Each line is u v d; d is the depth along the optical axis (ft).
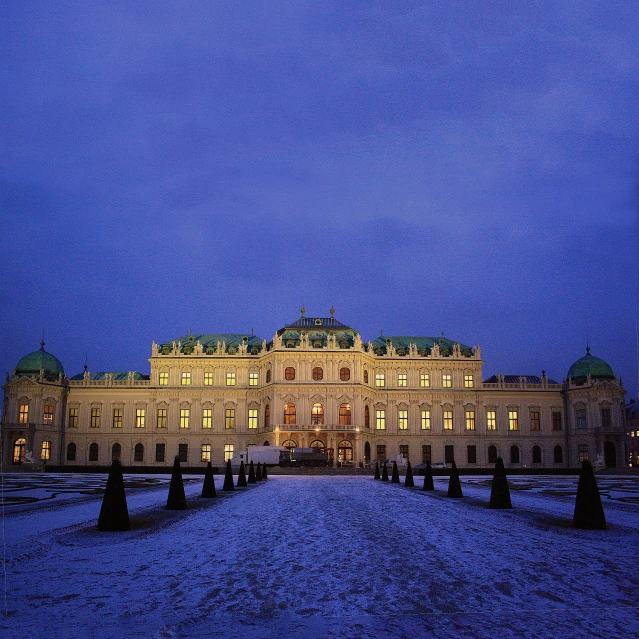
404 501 148.25
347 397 432.66
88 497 149.48
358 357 437.99
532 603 51.39
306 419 428.56
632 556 71.20
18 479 252.83
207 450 448.24
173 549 76.07
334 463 421.59
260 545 79.36
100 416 453.99
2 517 105.60
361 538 85.35
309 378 435.12
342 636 43.75
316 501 148.15
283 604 51.39
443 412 460.55
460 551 74.64
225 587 56.85
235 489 195.93
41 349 456.04
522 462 456.45
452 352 471.21
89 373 476.54
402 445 454.81
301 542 81.71
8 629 44.80
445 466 410.11
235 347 465.88
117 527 91.71
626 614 48.37
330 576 61.21
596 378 453.99
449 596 53.57
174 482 126.52
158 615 48.26
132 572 62.80
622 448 434.30
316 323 465.06
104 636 43.52
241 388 453.58
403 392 460.14
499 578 59.93
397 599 52.75
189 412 453.17
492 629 44.98
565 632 44.32
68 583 58.08
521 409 463.01
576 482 248.73
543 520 106.22
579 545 79.15
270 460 378.12
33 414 430.20
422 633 44.27
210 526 98.43
